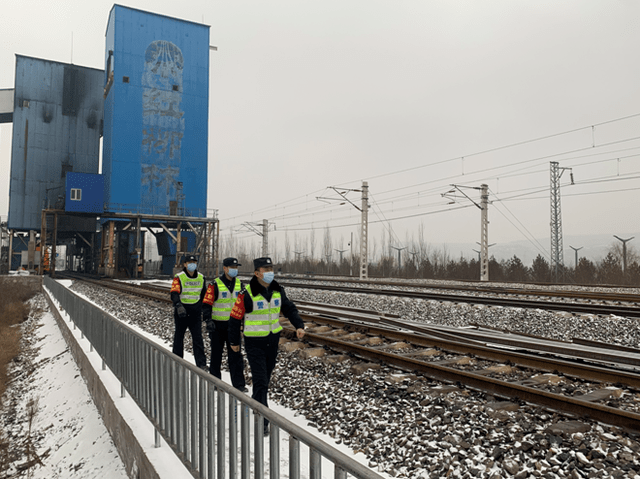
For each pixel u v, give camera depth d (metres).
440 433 4.46
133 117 47.50
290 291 24.92
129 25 47.81
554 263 41.12
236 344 5.02
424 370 6.76
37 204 58.12
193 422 3.72
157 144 48.56
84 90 62.00
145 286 29.12
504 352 7.59
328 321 11.91
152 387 4.80
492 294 22.16
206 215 50.50
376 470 3.92
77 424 7.57
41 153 58.97
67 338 13.12
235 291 6.45
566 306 14.23
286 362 8.00
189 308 7.51
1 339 16.42
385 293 20.23
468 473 3.67
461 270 57.16
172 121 49.41
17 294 31.33
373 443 4.42
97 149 62.28
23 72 58.78
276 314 5.05
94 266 59.78
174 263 50.62
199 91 51.06
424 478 3.67
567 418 4.75
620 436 4.27
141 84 48.06
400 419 4.96
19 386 11.77
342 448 4.40
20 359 14.57
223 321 6.36
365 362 7.65
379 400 5.66
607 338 10.75
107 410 6.53
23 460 7.25
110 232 46.19
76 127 61.22
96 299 22.08
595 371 6.35
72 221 58.94
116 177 46.44
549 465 3.75
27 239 68.62
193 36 51.12
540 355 8.37
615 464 3.72
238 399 2.97
